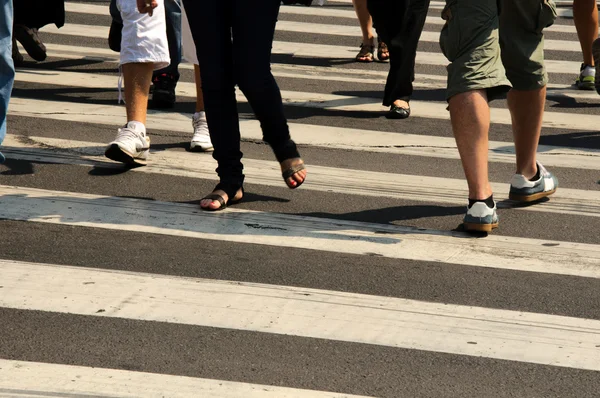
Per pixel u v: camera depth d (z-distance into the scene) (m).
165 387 3.76
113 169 6.69
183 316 4.41
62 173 6.54
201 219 5.76
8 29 5.36
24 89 8.93
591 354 4.17
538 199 6.38
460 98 5.49
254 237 5.50
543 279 5.02
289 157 5.86
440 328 4.38
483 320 4.48
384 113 8.68
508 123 8.48
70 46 10.99
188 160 6.99
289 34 12.09
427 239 5.57
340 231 5.64
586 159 7.41
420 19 8.28
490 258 5.30
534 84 5.98
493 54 5.43
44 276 4.80
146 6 6.22
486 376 3.95
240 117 8.35
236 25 5.54
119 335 4.20
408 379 3.90
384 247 5.41
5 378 3.79
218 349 4.10
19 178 6.38
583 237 5.70
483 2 5.35
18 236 5.34
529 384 3.89
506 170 7.09
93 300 4.54
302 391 3.77
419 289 4.84
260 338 4.22
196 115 7.32
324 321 4.42
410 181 6.71
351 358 4.07
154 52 6.62
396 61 8.39
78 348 4.07
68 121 7.89
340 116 8.52
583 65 9.74
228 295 4.66
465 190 6.55
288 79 9.88
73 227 5.52
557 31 12.52
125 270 4.93
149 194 6.20
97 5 13.42
